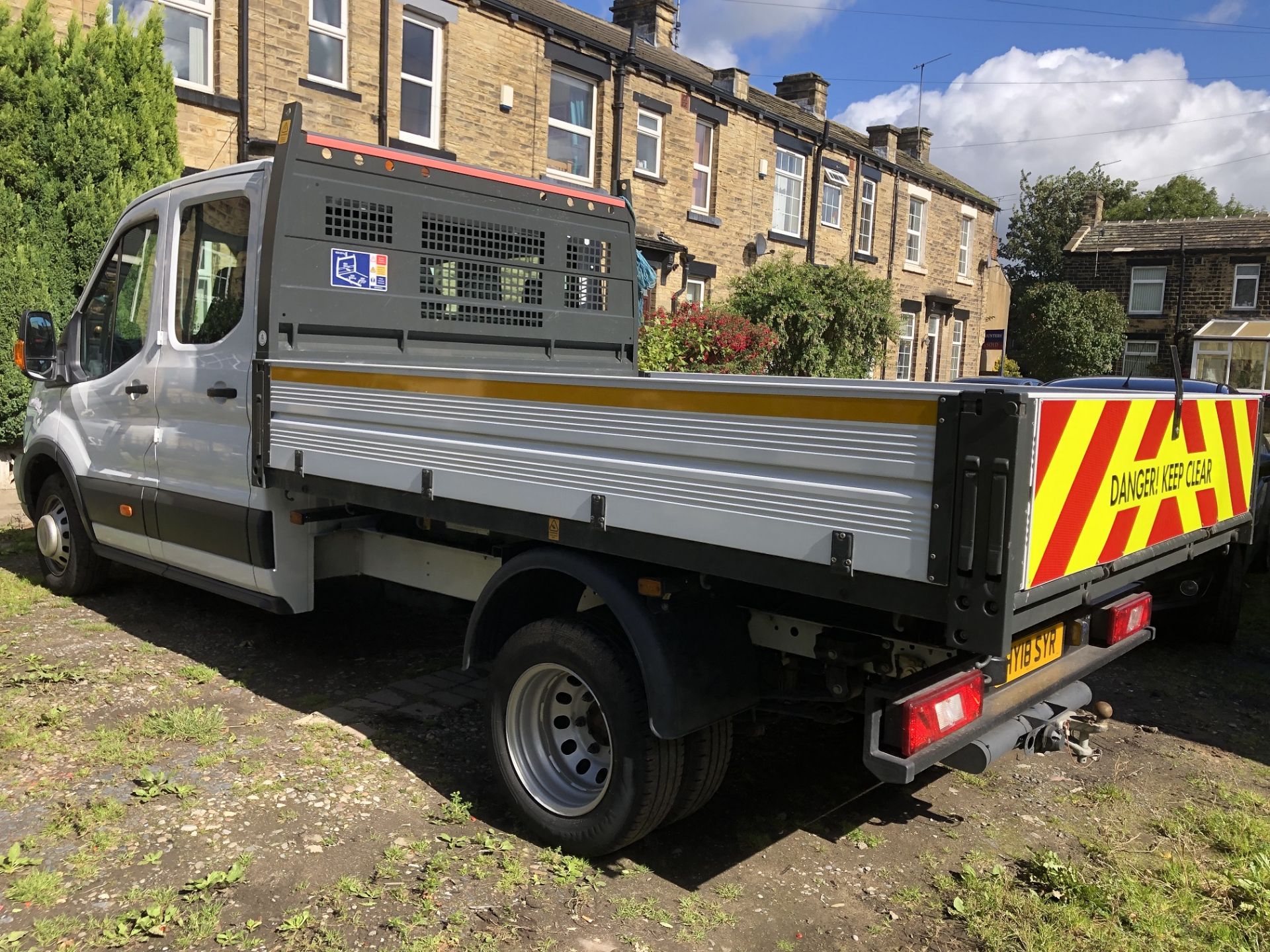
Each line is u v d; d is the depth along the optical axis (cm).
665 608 297
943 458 223
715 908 299
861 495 237
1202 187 4953
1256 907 302
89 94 841
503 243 502
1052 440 232
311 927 277
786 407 249
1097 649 326
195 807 345
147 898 288
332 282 434
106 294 560
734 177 1691
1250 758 430
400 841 328
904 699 251
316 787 365
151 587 646
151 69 875
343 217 436
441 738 418
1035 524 228
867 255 2073
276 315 415
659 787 302
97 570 604
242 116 998
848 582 242
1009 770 414
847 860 333
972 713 268
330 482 392
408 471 355
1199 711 488
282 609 441
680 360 1194
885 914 300
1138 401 284
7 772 367
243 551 447
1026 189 4709
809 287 1494
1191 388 629
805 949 280
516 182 507
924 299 2330
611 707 304
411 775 381
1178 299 2980
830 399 241
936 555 225
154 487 507
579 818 319
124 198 850
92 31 845
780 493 251
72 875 299
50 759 380
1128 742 446
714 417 264
